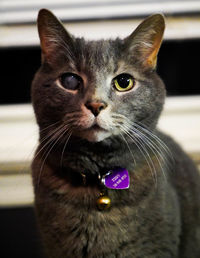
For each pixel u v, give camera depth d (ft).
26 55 1.80
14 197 1.62
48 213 1.14
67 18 1.88
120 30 1.84
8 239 1.68
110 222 1.11
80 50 1.13
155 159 1.19
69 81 1.12
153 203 1.13
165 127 1.82
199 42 1.80
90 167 1.14
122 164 1.15
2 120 1.81
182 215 1.28
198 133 1.79
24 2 1.84
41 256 1.42
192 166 1.44
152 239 1.12
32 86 1.18
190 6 1.88
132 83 1.13
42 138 1.17
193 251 1.34
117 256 1.12
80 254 1.13
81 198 1.12
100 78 1.09
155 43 1.16
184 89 1.89
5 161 1.62
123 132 1.10
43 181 1.16
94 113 1.05
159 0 1.88
